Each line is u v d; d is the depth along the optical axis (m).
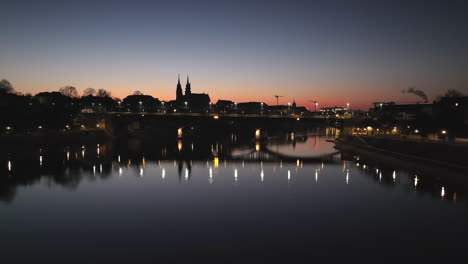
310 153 116.69
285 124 154.62
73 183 65.62
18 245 35.50
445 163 75.75
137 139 165.00
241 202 52.19
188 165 88.88
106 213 46.50
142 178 70.81
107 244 35.75
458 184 63.84
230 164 90.75
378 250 34.25
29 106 128.62
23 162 88.50
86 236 38.06
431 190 59.47
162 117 147.75
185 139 171.62
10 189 60.16
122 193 57.84
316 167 85.19
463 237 37.78
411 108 161.38
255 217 44.75
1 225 41.66
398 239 37.16
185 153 115.50
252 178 71.06
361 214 46.06
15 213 46.41
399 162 89.44
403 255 33.06
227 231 39.53
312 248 34.69
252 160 98.88
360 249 34.50
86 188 61.53
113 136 159.25
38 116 122.56
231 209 48.34
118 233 38.94
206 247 34.94
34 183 65.06
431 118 106.44
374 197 55.16
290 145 148.88
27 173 74.44
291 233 38.94
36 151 109.50
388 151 100.19
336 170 80.62
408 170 79.12
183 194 57.22
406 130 125.75
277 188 61.84
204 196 55.94
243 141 168.38
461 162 74.19
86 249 34.53
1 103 121.19
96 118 163.00
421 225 41.69
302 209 48.44
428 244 35.78
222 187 62.62
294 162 94.62
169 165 88.75
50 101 156.75
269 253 33.53
